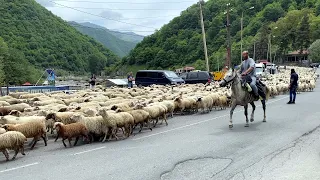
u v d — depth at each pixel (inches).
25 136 394.0
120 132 502.3
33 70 2372.0
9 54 2174.0
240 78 501.4
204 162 313.6
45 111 502.6
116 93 842.8
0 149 343.3
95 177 275.7
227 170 287.0
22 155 373.7
